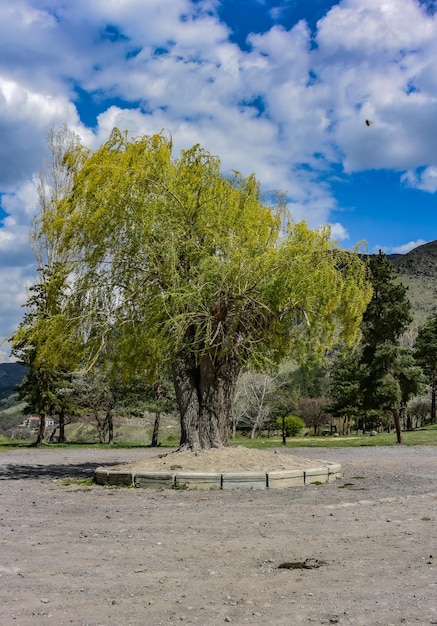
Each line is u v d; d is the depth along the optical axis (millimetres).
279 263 14180
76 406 41938
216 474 12547
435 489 12219
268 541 7258
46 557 6578
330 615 4566
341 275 15883
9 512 9781
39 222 15969
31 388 36750
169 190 14828
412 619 4438
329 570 5879
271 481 12664
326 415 67875
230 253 13852
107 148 15453
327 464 14500
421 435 38500
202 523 8570
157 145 15406
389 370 33094
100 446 37031
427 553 6488
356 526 8094
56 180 34219
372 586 5305
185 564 6227
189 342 14719
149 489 12555
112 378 16609
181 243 14328
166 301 14203
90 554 6711
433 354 57219
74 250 15297
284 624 4402
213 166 15461
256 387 53812
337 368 53875
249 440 41875
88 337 15547
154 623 4473
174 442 44719
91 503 10734
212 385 15039
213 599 5043
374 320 34094
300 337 16406
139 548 6992
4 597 5156
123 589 5363
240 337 14945
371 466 18094
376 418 53875
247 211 14859
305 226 15242
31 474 17047
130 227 14797
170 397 38938
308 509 9680
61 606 4902
